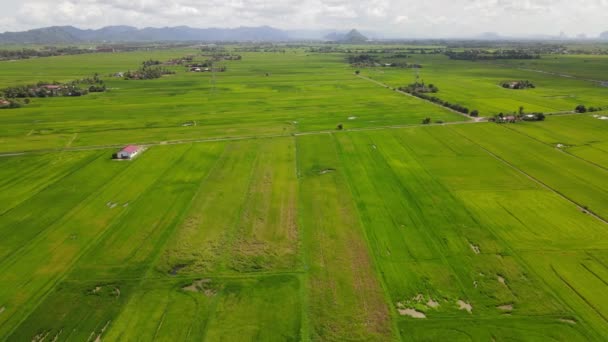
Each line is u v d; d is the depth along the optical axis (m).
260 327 31.11
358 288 35.47
